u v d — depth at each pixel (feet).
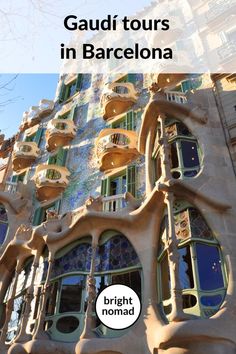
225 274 33.47
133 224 42.39
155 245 39.93
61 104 87.71
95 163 62.28
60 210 59.67
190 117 47.62
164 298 36.09
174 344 29.25
